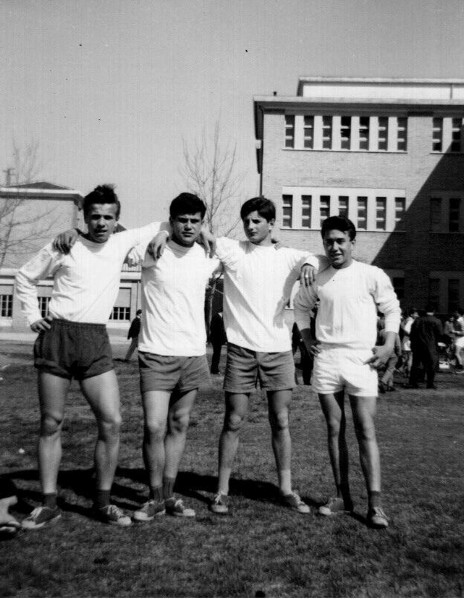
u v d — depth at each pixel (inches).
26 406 397.4
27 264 166.9
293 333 587.2
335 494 199.6
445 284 1342.3
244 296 187.2
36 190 1827.0
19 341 1316.4
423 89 1413.6
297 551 148.4
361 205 1366.9
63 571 134.2
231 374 184.9
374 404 176.7
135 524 165.8
